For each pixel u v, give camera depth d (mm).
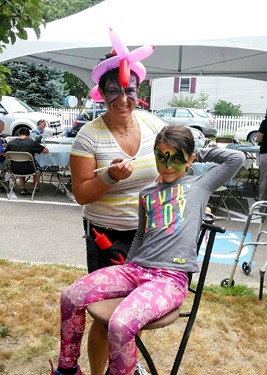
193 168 2633
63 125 17094
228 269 4297
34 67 20500
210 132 17062
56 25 7117
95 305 1723
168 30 6391
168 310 1663
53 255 4484
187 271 1741
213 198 7359
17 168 6781
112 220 2061
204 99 24094
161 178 1973
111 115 1983
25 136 6918
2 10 2488
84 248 4734
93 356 2098
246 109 24250
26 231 5258
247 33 6020
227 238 5340
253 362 2703
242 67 10492
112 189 2014
